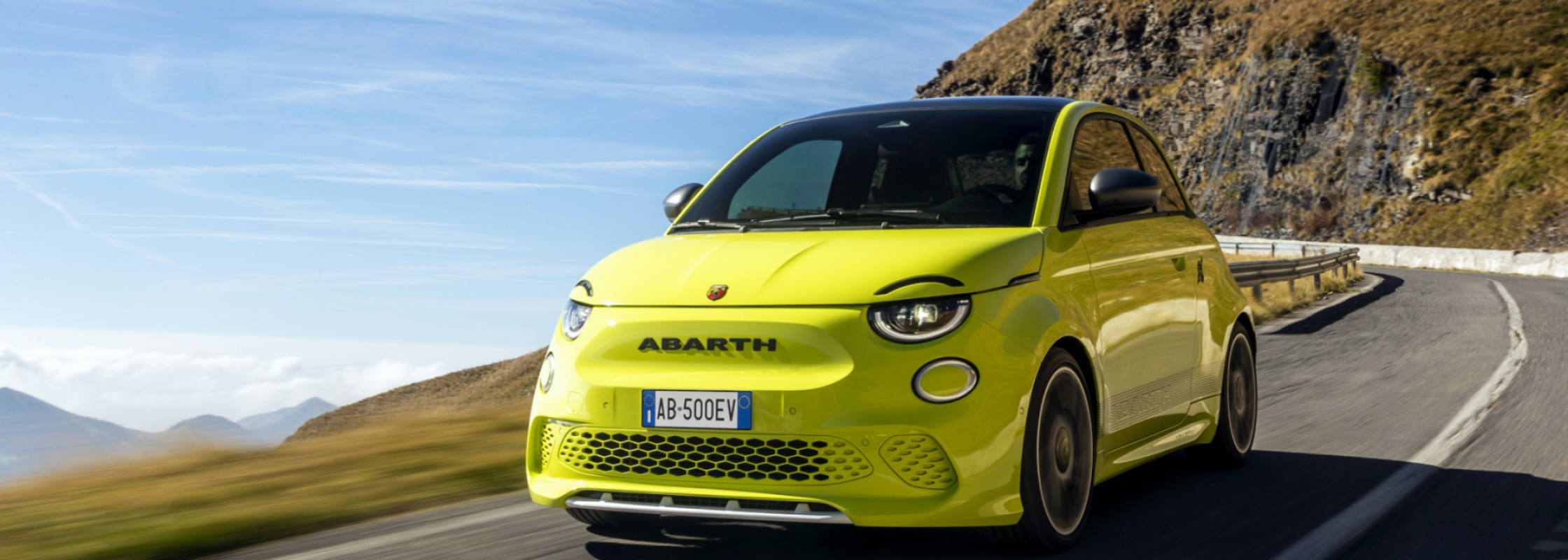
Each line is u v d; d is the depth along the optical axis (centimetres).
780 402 325
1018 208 392
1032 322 344
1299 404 745
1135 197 397
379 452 573
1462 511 429
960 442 324
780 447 329
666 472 342
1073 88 8131
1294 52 6034
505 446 577
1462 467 519
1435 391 789
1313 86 5856
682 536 394
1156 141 514
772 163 462
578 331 363
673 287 356
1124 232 426
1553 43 5322
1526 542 381
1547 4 5581
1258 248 4622
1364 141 5494
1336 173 5550
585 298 373
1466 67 5366
